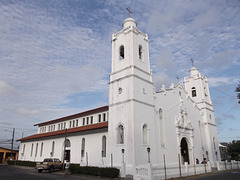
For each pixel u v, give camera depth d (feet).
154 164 72.59
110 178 61.52
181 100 100.42
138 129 70.18
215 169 100.07
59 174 78.33
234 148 147.54
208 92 127.34
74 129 107.76
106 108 98.94
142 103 75.25
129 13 92.32
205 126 115.03
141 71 79.92
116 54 85.76
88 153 93.15
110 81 82.53
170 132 87.51
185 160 94.89
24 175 72.18
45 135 124.67
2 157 187.21
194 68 129.08
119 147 70.79
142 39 86.99
